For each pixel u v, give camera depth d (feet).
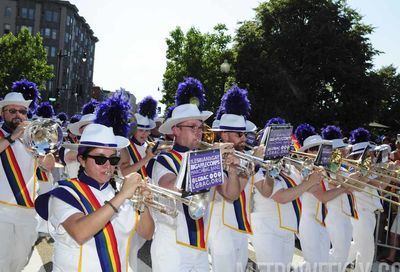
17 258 15.75
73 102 293.23
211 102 114.32
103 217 9.29
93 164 10.05
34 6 274.16
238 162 13.88
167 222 13.21
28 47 160.45
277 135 14.88
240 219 15.58
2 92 153.89
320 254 17.71
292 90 111.24
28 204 15.34
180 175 10.68
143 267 20.71
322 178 16.67
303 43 115.24
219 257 15.40
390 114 156.87
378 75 119.75
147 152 18.03
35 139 14.29
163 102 117.70
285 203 16.19
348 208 19.12
